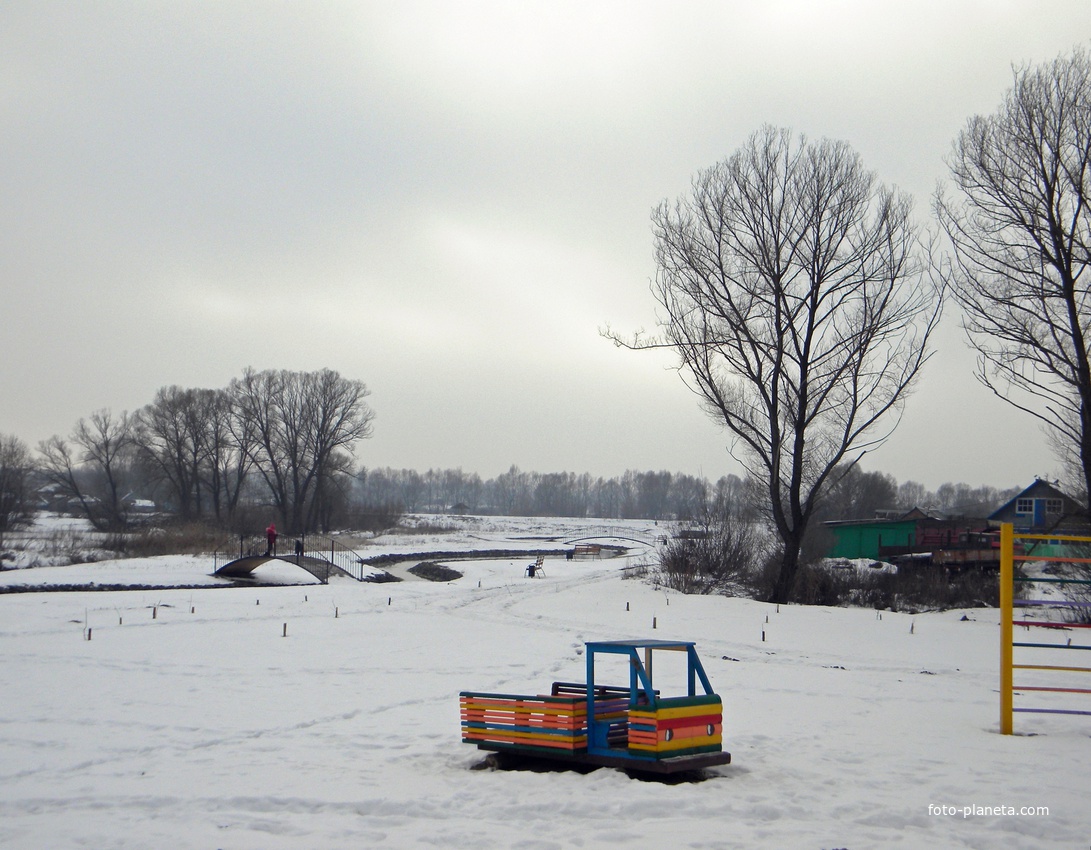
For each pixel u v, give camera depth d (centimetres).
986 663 2098
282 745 1207
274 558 4866
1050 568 3981
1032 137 2925
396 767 1079
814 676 1870
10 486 8200
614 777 991
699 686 1705
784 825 805
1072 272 2888
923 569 4238
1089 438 2911
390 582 5078
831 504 7875
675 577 4172
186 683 1738
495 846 753
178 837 802
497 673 1855
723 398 3656
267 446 8900
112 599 3575
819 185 3444
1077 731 1289
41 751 1178
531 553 7906
